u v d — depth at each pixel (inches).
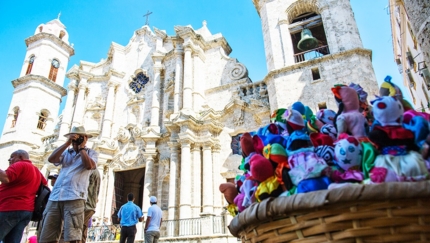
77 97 1338.6
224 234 724.0
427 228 89.7
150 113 1163.9
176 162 932.0
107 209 1048.8
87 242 818.8
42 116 1423.5
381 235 92.3
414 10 348.5
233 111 970.7
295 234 103.9
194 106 1008.9
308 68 817.5
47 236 223.8
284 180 137.0
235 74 1062.4
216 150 934.4
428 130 118.6
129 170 1162.6
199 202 861.8
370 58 786.8
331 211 98.0
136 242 802.2
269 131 174.9
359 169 131.0
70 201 229.0
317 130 173.2
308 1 903.7
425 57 338.6
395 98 135.6
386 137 124.4
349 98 156.6
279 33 912.3
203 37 1208.8
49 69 1515.7
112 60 1355.8
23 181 257.4
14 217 246.8
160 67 1192.8
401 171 114.0
